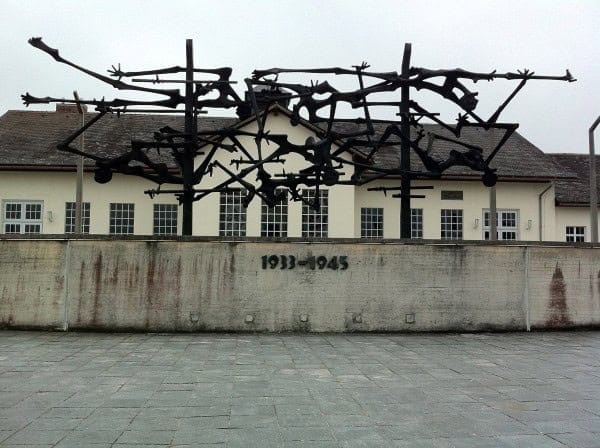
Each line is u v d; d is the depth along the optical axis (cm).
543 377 655
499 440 432
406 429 457
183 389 582
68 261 981
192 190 1041
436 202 2316
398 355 791
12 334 941
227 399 543
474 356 788
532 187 2405
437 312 1022
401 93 1045
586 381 635
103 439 427
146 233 2202
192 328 984
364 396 560
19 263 979
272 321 996
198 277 991
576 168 2912
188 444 417
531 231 2383
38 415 488
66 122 2575
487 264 1041
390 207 2270
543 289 1055
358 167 1072
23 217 2214
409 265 1025
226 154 2030
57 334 947
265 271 1001
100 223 2195
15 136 2406
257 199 2061
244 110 1076
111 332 973
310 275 1007
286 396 556
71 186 2216
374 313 1012
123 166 1020
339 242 1014
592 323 1062
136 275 984
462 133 2617
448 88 1019
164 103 1034
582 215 2500
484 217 2342
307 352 806
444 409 516
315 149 973
